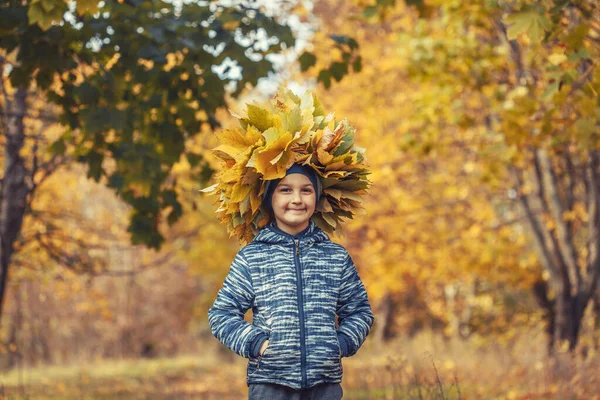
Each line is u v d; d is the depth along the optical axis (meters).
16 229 9.81
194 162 8.06
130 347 28.03
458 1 9.23
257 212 3.67
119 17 6.59
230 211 3.60
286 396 3.32
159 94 7.09
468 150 13.80
